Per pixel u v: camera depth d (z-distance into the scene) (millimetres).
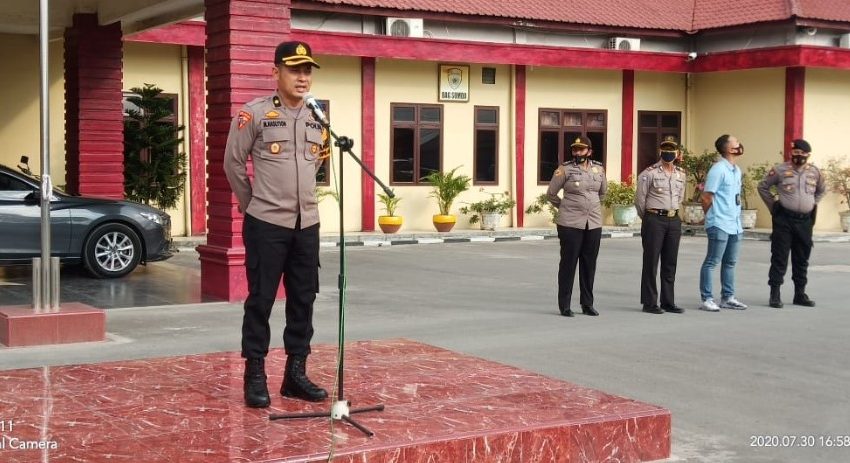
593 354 8375
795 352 8570
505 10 21438
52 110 17562
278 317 9977
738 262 16469
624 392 7027
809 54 21312
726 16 23219
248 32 10852
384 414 5422
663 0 24500
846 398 6945
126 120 17875
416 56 20266
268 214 5426
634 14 23328
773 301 11359
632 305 11398
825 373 7738
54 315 8445
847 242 20953
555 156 22938
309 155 5516
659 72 23859
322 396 5695
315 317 10141
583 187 10375
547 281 13578
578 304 11445
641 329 9703
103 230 12742
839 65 21719
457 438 4953
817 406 6711
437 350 7516
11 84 17047
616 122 23562
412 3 20406
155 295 11344
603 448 5387
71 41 15617
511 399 5844
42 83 8492
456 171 21750
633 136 23672
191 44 17984
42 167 8539
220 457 4570
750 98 22969
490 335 9227
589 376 7512
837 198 22703
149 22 14695
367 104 20469
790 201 11211
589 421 5348
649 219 10742
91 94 15445
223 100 10969
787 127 22172
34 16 15203
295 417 5301
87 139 15453
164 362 6883
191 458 4551
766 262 16516
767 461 5512
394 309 10773
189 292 11609
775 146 22469
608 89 23406
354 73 20422
